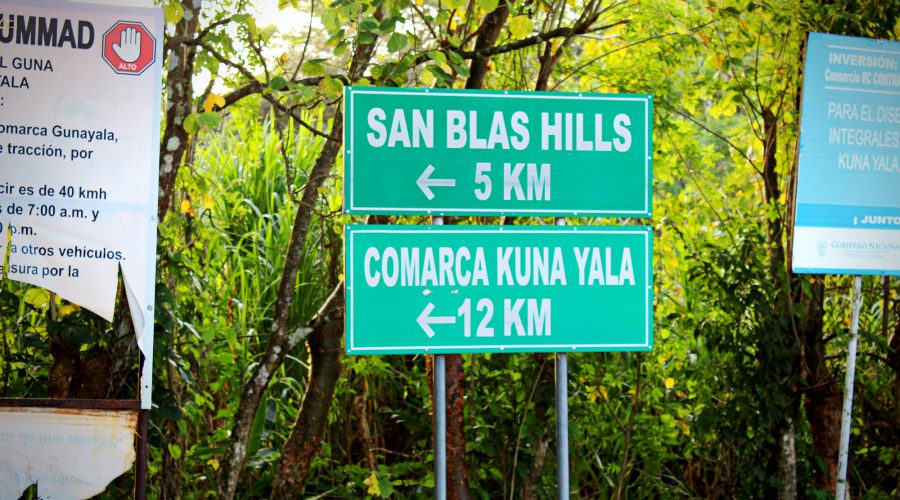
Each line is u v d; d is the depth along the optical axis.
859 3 8.34
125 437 5.53
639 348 5.75
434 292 5.59
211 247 8.17
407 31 6.95
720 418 8.28
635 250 5.79
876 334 8.84
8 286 6.21
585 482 8.66
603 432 8.57
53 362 6.20
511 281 5.66
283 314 7.30
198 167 9.23
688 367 8.59
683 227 8.88
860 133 7.67
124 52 5.50
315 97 7.20
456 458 7.19
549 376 8.09
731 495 8.71
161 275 7.09
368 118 5.60
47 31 5.44
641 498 8.72
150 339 5.54
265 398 7.82
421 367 8.77
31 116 5.43
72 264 5.47
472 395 7.96
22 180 5.43
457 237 5.63
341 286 7.40
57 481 5.46
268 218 9.07
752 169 9.26
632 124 5.84
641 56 8.52
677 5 8.56
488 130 5.70
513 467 7.92
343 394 8.50
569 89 9.35
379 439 8.67
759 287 8.28
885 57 7.68
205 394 7.71
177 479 7.32
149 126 5.53
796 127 8.43
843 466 7.66
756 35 8.70
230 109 8.78
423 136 5.64
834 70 7.61
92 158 5.48
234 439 7.14
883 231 7.71
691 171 9.09
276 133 9.32
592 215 5.79
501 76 8.46
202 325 7.70
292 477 7.45
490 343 5.62
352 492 8.04
